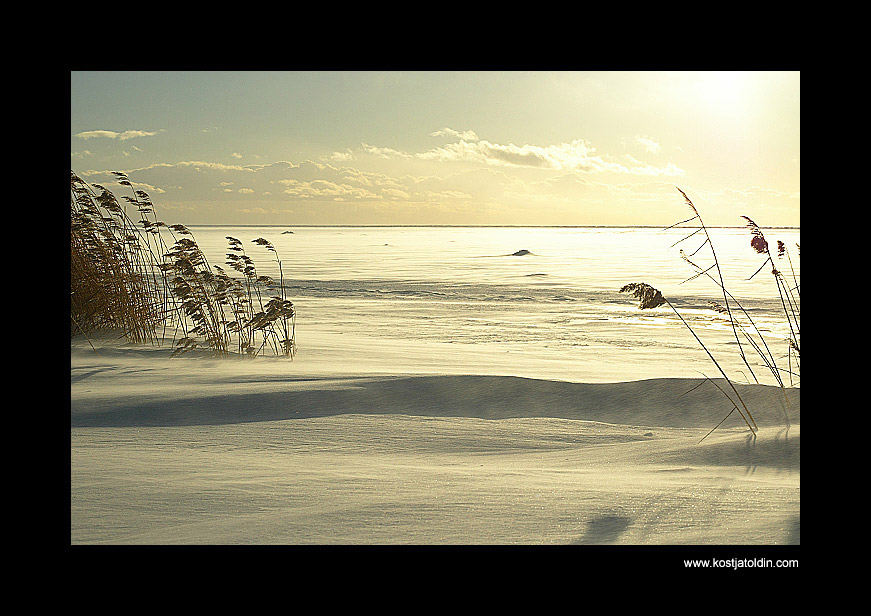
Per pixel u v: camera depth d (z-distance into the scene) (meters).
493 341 12.05
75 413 5.34
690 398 5.67
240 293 9.35
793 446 3.96
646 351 11.02
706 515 2.94
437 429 4.92
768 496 3.16
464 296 20.97
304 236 116.88
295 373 6.98
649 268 34.69
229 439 4.63
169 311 10.01
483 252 55.84
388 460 4.12
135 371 7.21
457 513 3.03
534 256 48.50
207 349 8.84
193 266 9.09
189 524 2.96
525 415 5.57
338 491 3.39
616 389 6.02
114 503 3.23
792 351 10.55
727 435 4.45
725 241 73.75
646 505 3.09
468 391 6.09
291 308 8.88
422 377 6.41
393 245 73.62
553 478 3.62
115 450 4.32
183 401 5.66
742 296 20.70
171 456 4.18
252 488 3.46
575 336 12.82
